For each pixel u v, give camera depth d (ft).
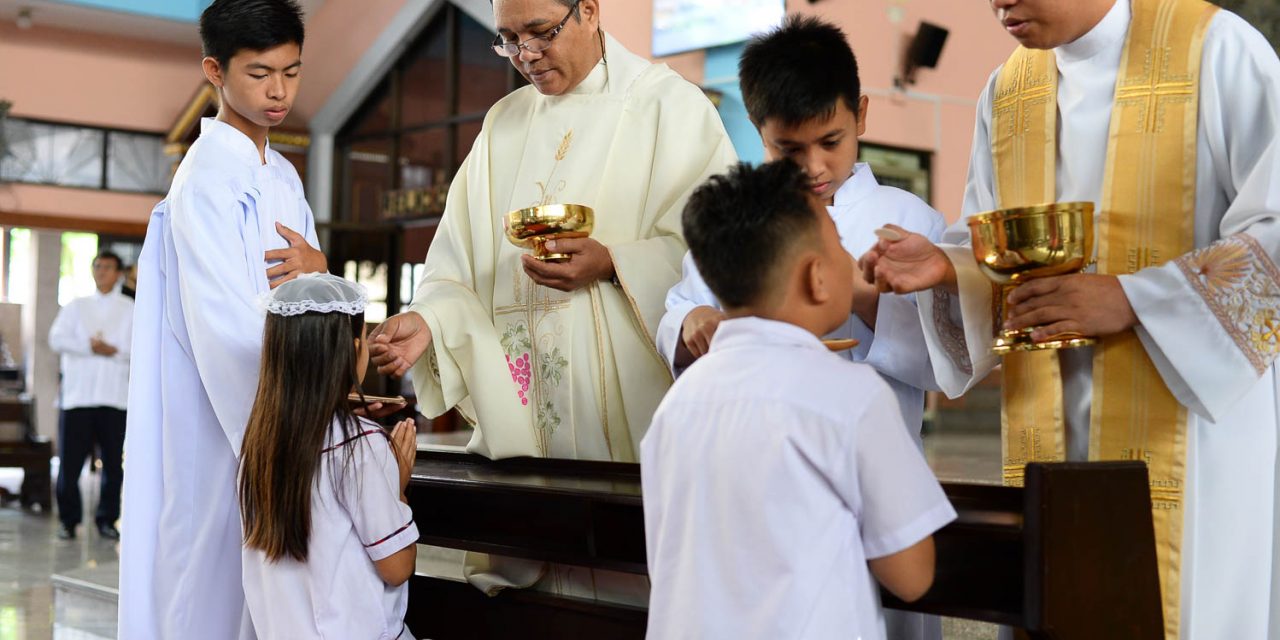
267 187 8.87
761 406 5.22
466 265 8.94
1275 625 6.30
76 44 42.34
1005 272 6.03
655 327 7.98
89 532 24.08
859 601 5.13
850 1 35.45
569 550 7.18
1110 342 6.51
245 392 8.13
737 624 5.15
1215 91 6.37
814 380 5.21
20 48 41.39
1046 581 5.25
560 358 8.31
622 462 7.80
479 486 7.41
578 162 8.58
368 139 44.55
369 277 43.04
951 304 6.93
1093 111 6.79
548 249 7.72
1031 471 5.33
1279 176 6.01
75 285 49.62
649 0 30.89
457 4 40.45
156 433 8.93
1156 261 6.50
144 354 8.93
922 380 7.21
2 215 41.14
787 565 5.07
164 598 8.67
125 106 43.32
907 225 7.40
